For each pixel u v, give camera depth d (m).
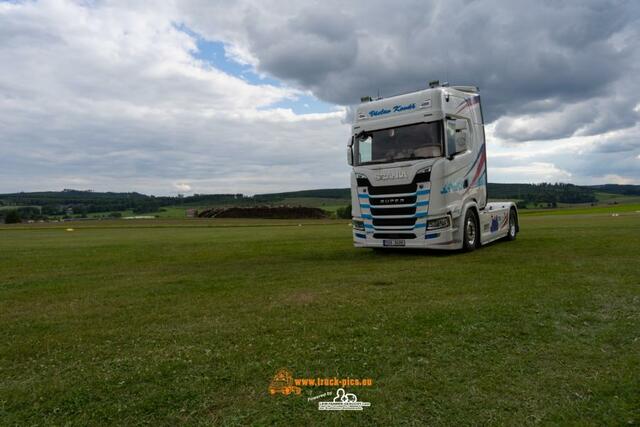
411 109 11.97
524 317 5.11
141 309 6.48
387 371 3.70
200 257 14.02
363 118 12.81
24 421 3.08
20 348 4.72
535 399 3.17
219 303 6.66
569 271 8.13
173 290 8.02
